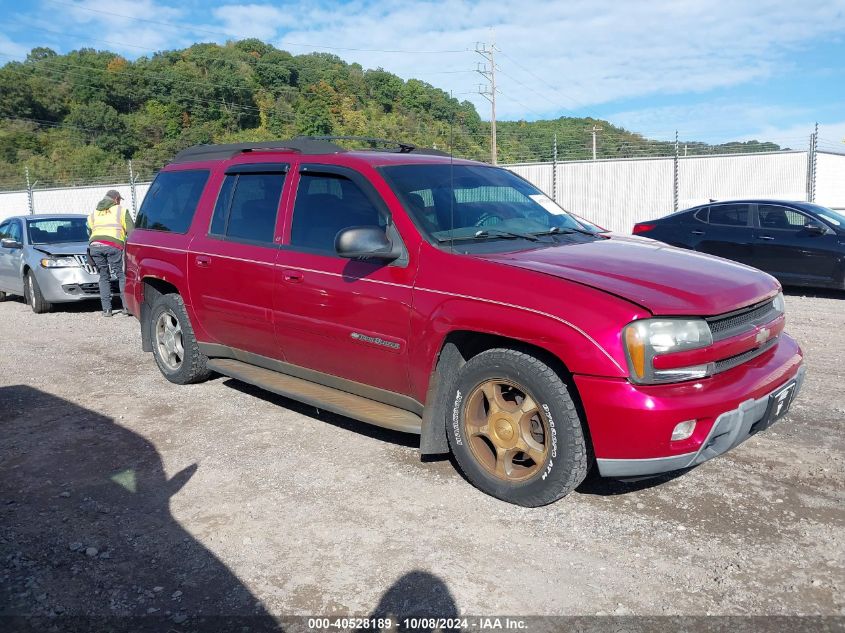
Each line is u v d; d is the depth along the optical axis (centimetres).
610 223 2408
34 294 1031
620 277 340
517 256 371
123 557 319
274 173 487
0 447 461
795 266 1007
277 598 284
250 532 339
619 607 271
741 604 271
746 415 326
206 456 435
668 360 308
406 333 381
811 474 383
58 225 1138
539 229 431
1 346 795
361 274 404
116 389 590
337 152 457
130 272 618
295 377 482
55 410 537
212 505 369
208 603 282
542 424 340
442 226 397
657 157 2322
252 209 497
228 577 301
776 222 1041
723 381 328
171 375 589
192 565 311
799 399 512
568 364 318
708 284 343
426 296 371
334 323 421
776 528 327
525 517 345
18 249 1098
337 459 424
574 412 326
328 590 289
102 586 296
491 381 355
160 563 313
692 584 285
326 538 331
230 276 495
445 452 398
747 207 1076
